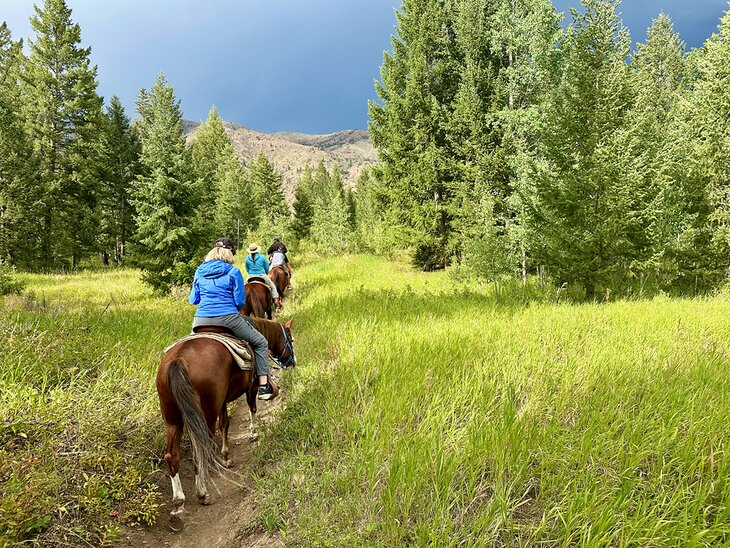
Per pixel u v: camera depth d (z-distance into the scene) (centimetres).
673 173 1571
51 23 3033
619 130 1226
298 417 518
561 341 709
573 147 1242
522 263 1549
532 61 1566
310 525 330
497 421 415
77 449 419
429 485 352
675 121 1919
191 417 363
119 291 1623
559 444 381
